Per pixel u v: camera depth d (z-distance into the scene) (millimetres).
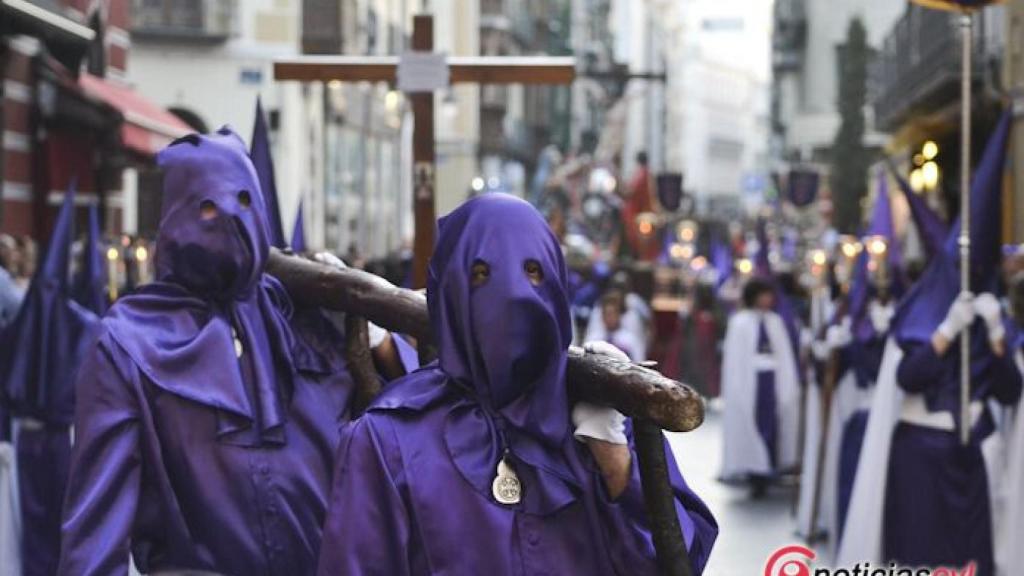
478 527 8070
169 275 10969
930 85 58625
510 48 128125
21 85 40125
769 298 31188
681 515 8367
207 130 64125
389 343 11320
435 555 8031
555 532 8180
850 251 31031
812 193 67562
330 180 75312
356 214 82438
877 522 18703
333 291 10906
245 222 10836
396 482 8148
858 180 93312
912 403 18469
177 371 10594
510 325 7984
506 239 8055
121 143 43156
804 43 117062
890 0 102625
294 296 11219
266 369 10852
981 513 18188
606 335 37438
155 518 10562
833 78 116312
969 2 18531
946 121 62625
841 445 22578
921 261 25594
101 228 45688
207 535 10602
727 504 29375
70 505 10250
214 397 10547
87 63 46875
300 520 10773
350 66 20359
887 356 18828
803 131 117500
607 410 8227
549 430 8109
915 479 18344
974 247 17906
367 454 8211
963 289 17672
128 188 56938
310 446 10930
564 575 8141
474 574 8031
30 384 17094
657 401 7773
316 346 11344
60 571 10086
